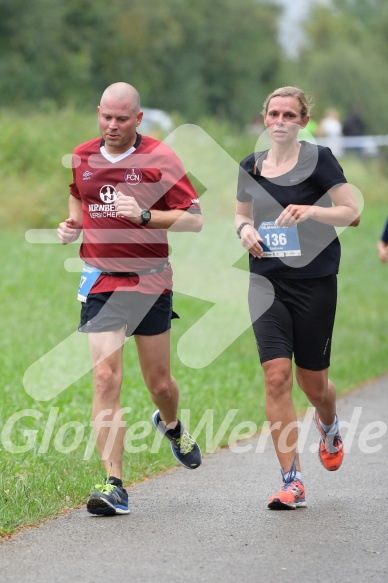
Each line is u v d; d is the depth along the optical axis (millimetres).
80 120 83750
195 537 20422
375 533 20672
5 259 58656
